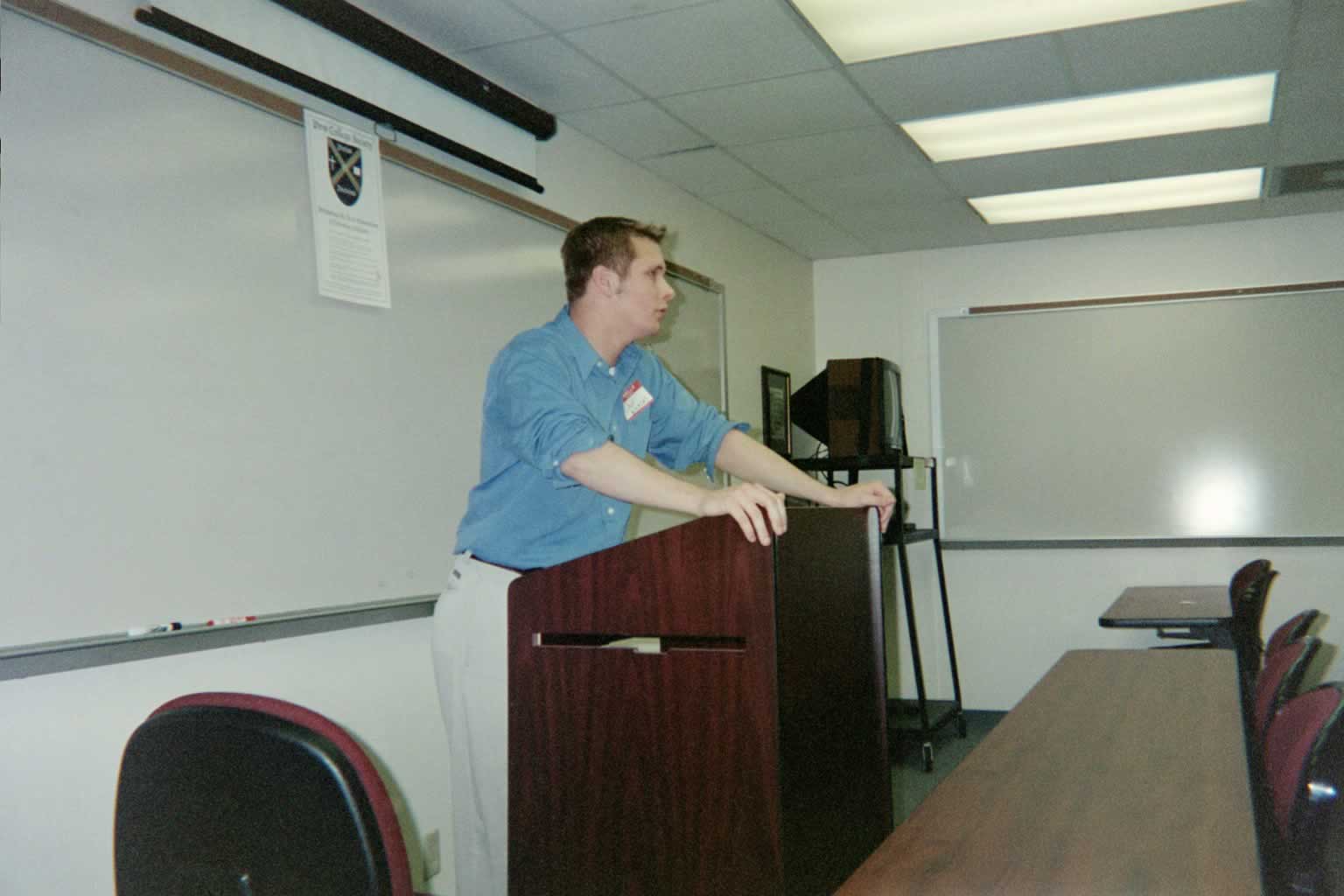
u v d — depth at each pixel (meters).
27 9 1.83
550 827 1.27
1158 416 5.43
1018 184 4.59
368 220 2.62
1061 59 3.26
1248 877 1.00
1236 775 1.40
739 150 4.05
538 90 3.38
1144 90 3.53
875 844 1.35
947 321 5.80
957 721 5.34
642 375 1.91
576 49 3.07
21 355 1.81
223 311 2.21
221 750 0.81
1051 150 4.15
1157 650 2.69
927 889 0.98
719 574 1.17
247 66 2.28
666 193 4.41
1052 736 1.69
